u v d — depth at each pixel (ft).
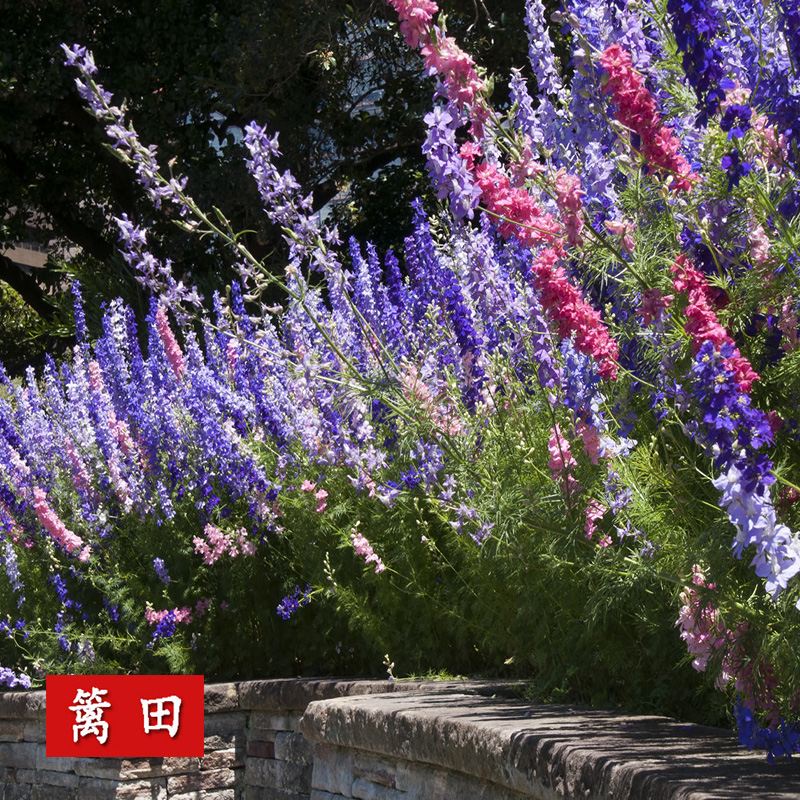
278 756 17.79
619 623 12.37
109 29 45.32
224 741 18.60
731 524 9.11
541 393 12.09
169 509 19.66
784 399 9.66
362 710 13.48
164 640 19.43
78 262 55.11
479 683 15.28
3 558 22.38
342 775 14.48
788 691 9.03
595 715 11.68
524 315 12.54
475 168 10.72
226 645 20.12
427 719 12.05
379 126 44.37
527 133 11.62
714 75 8.63
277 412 18.49
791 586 8.49
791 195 9.30
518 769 10.28
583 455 11.49
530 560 12.77
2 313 65.67
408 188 44.37
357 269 17.44
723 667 9.74
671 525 10.55
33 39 43.86
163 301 15.17
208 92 42.24
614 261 10.72
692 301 8.55
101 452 21.04
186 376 19.75
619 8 10.30
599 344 9.71
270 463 19.01
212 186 39.99
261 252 41.52
